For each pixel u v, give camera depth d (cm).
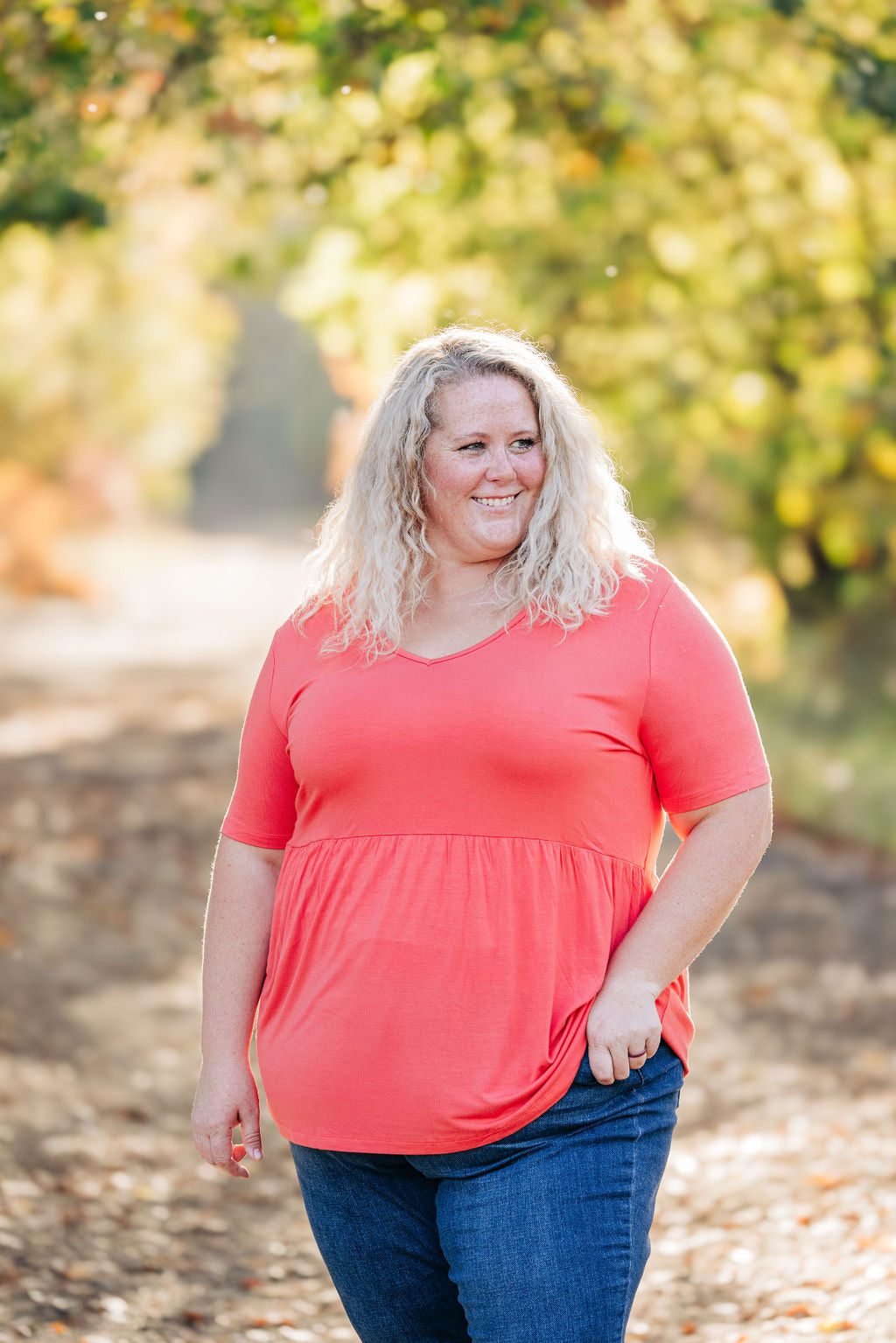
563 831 309
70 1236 539
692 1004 877
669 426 1223
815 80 821
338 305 959
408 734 309
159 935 1013
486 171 851
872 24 738
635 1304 482
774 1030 818
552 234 1054
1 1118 653
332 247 951
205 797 1476
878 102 741
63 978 891
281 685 339
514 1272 291
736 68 859
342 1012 310
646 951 308
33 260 1661
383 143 778
